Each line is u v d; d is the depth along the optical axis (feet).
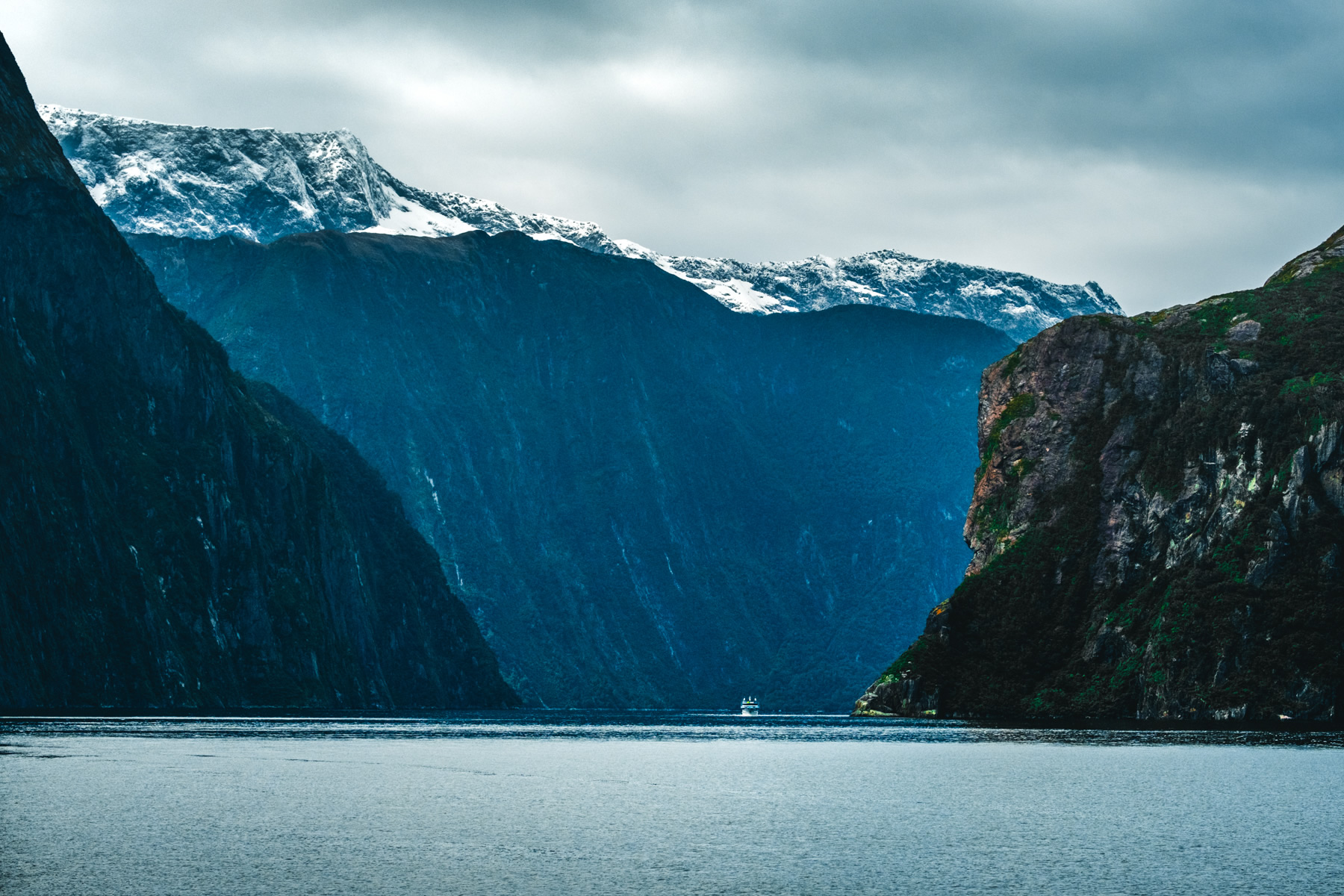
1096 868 333.83
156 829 377.71
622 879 318.24
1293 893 305.32
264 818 403.95
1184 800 452.35
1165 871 329.31
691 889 307.99
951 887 311.68
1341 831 387.14
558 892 304.50
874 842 370.53
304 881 311.06
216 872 319.27
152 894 296.10
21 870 317.63
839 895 302.45
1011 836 381.60
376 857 341.21
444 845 360.07
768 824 403.13
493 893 302.04
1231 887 311.47
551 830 388.16
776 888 310.04
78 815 400.47
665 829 392.88
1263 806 435.94
